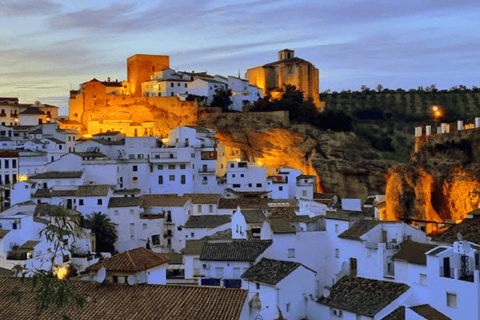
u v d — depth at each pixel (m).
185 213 133.88
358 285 79.38
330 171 170.75
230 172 157.12
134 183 153.75
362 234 84.88
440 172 113.12
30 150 156.38
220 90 197.50
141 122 188.25
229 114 185.75
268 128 179.50
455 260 69.19
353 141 178.88
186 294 56.12
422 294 72.56
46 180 141.50
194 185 157.38
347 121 189.75
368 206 136.12
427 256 71.06
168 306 54.41
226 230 117.56
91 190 133.12
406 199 121.56
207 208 137.25
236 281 85.12
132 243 131.12
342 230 89.19
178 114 187.75
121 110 190.38
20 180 139.88
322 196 153.50
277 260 84.25
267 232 93.06
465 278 68.06
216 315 52.53
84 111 192.50
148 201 136.38
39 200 132.25
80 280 61.41
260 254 87.81
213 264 88.38
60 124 187.25
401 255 78.06
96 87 192.75
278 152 179.50
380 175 167.62
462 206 106.81
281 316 77.06
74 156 150.75
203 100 196.62
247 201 139.88
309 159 174.00
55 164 150.12
